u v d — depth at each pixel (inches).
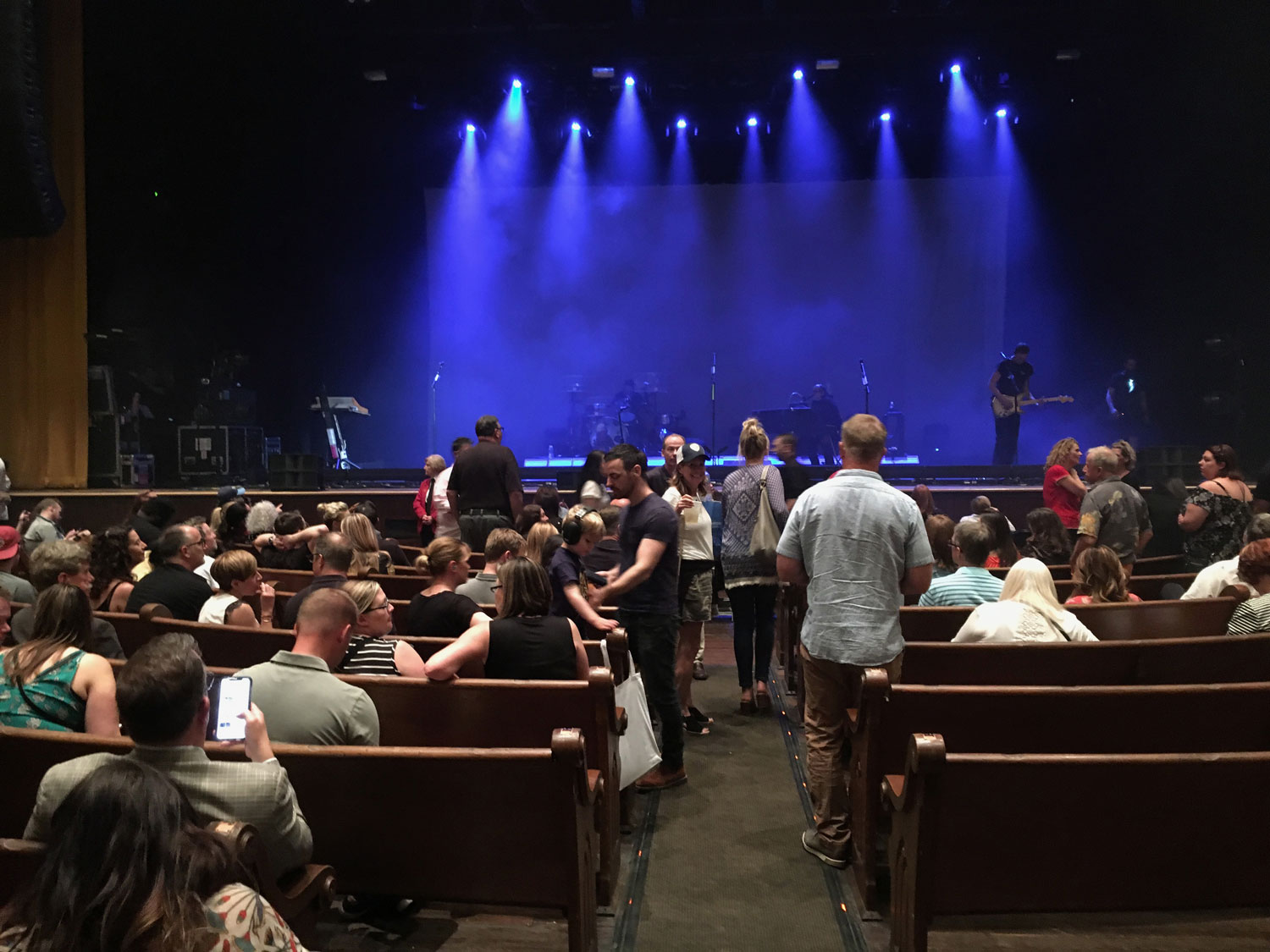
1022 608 157.2
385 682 128.2
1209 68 480.7
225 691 100.3
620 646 149.3
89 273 516.1
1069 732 122.8
